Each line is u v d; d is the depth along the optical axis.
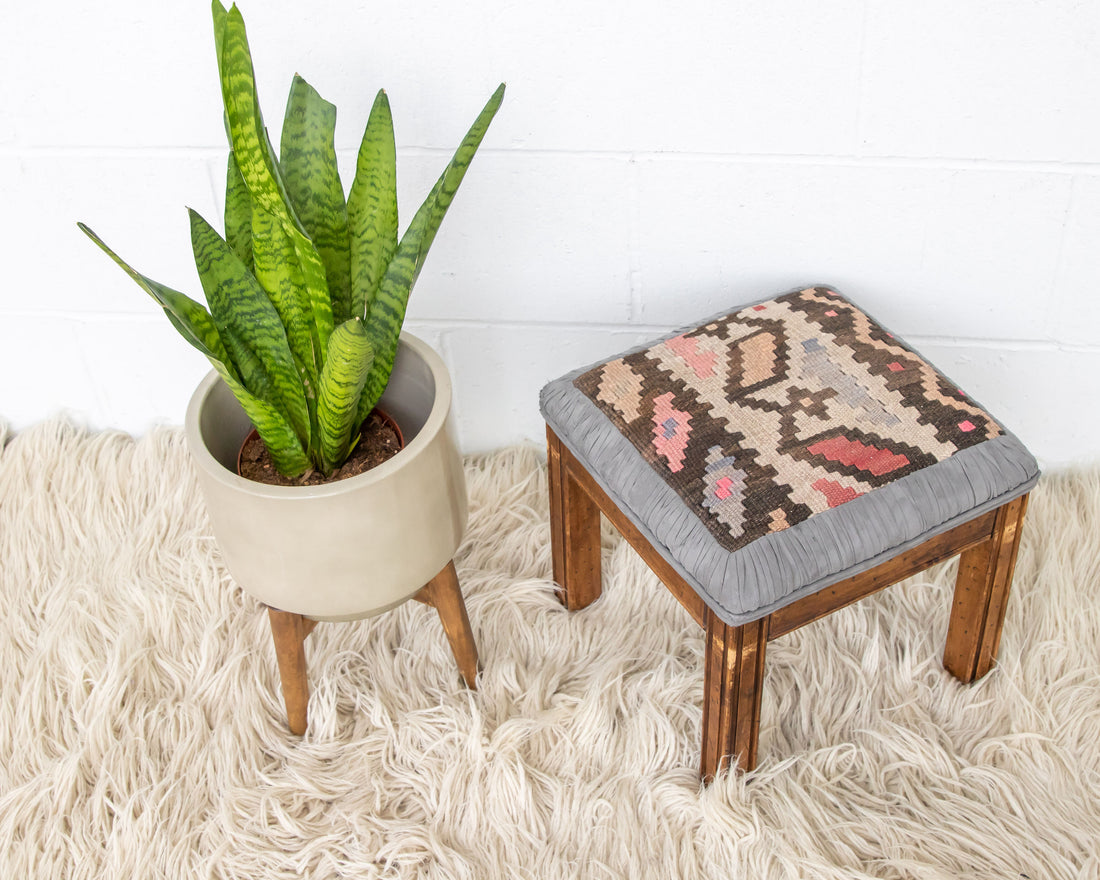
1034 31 1.08
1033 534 1.31
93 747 1.16
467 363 1.39
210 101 1.21
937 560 1.05
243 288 1.01
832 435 1.02
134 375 1.46
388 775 1.14
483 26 1.12
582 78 1.15
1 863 1.09
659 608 1.28
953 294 1.27
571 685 1.22
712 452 1.01
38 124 1.24
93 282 1.37
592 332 1.35
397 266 1.01
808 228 1.24
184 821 1.11
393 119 1.19
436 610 1.25
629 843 1.07
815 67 1.12
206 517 1.40
